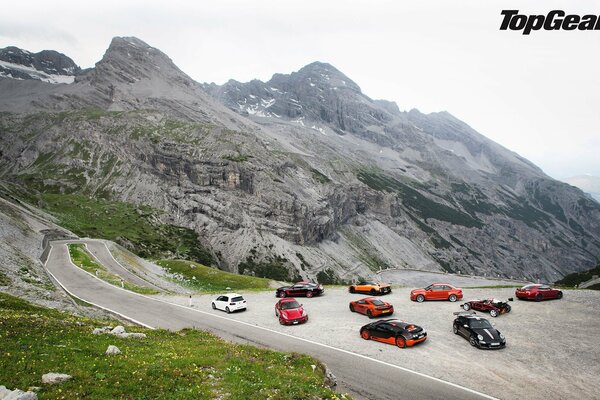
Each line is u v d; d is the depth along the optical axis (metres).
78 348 21.38
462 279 197.25
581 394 23.12
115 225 197.50
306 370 22.81
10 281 45.12
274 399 17.12
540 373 25.95
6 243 68.31
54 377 16.59
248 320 40.94
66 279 64.69
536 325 35.72
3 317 25.44
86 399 15.38
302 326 38.09
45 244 96.12
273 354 25.56
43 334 23.25
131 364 19.75
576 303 42.38
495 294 49.97
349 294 54.44
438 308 43.25
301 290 53.59
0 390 14.21
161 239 196.50
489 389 23.61
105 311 44.78
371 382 24.42
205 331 34.28
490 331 31.16
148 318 41.69
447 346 31.14
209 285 86.88
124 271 78.81
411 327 32.06
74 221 177.00
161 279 81.38
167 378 18.50
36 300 39.94
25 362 18.11
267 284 90.44
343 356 29.27
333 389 22.91
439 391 23.22
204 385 18.33
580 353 29.11
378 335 32.50
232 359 22.91
